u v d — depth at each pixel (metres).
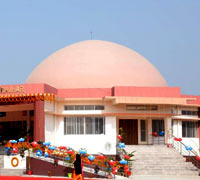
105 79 37.66
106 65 38.66
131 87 35.56
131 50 42.62
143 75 39.34
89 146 35.38
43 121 32.28
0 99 33.19
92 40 43.03
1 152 33.38
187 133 39.81
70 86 37.50
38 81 39.34
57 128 35.97
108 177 27.52
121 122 37.50
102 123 35.62
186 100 37.94
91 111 35.66
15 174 28.81
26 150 29.55
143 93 35.72
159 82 40.44
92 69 38.25
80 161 22.94
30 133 37.25
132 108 35.91
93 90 36.06
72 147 35.50
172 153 34.00
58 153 29.36
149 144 37.16
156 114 36.25
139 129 37.41
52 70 39.31
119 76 38.09
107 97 34.44
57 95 36.28
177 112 38.06
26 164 29.02
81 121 35.81
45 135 33.03
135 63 40.03
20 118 40.28
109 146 35.12
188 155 35.91
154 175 30.64
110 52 40.19
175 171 31.28
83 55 39.72
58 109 35.91
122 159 32.78
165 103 35.16
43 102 32.44
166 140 36.72
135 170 31.06
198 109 40.59
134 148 34.59
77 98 35.28
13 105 34.09
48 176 27.95
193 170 31.66
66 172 27.92
